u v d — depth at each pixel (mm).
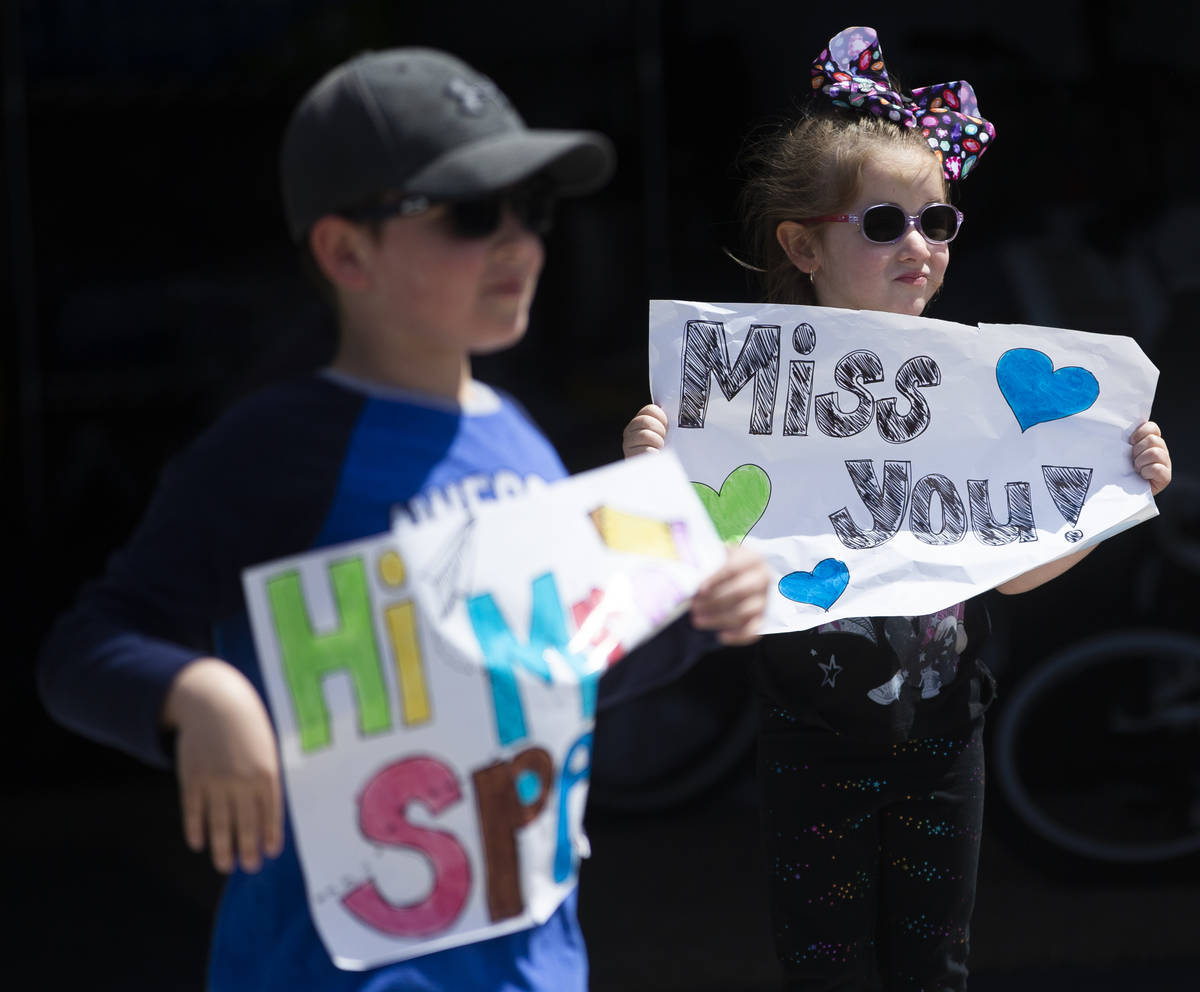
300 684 5391
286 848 5605
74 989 14023
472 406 5988
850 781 8680
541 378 19016
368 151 5344
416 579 5535
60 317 19922
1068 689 15875
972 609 9031
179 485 5582
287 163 5629
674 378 8406
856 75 9430
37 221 19781
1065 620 15953
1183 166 17250
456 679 5562
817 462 8555
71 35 19516
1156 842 15703
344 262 5586
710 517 8406
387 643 5484
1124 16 17266
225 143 19812
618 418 19000
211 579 5480
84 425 20031
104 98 19672
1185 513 16266
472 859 5590
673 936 14891
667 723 18094
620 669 6516
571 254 18969
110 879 16859
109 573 5617
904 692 8617
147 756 5141
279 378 6098
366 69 5461
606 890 16172
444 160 5320
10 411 19938
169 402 19984
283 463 5527
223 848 5062
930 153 8969
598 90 19016
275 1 19500
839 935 8773
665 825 18031
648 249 18984
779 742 8852
